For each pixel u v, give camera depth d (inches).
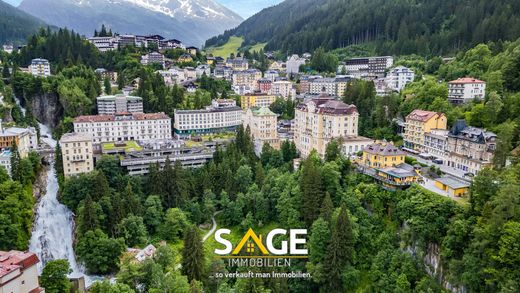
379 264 4677.7
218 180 7288.4
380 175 5753.0
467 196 4763.8
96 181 6378.0
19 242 5590.6
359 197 5575.8
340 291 4793.3
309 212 5693.9
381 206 5324.8
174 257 5118.1
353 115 7810.0
